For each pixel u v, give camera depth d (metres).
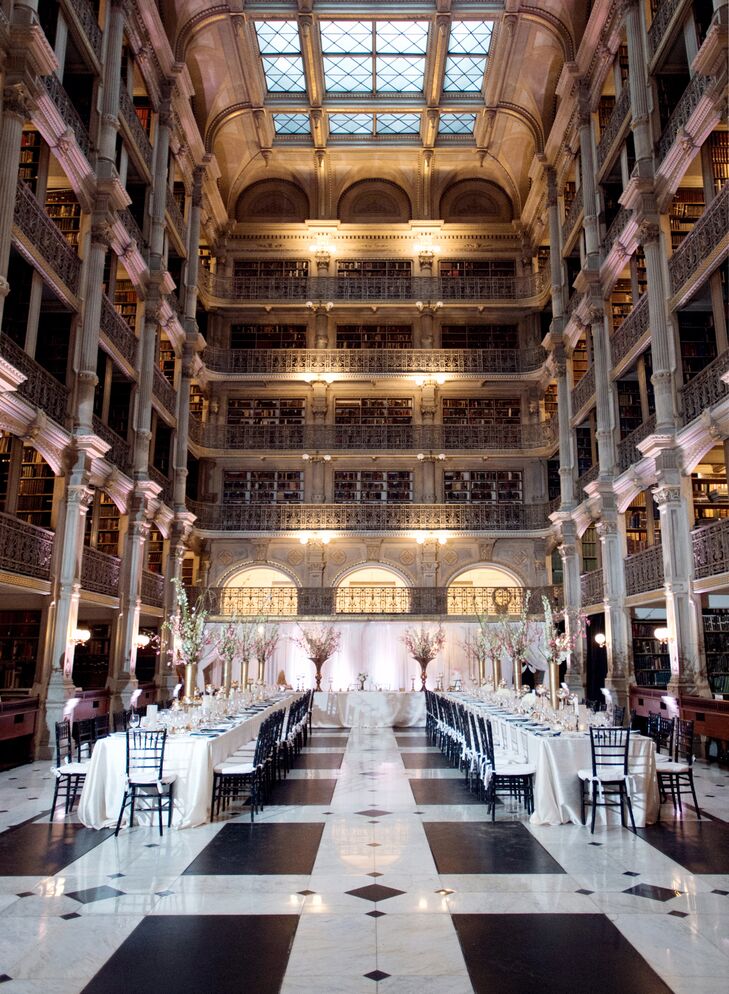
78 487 12.45
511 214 25.72
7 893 5.19
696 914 4.79
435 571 22.95
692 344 13.39
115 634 15.09
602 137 17.53
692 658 12.19
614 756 7.27
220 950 4.24
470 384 24.30
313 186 25.73
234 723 9.83
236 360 24.17
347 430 23.80
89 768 7.30
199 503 23.00
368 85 21.75
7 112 10.23
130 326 16.98
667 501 12.70
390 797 8.73
